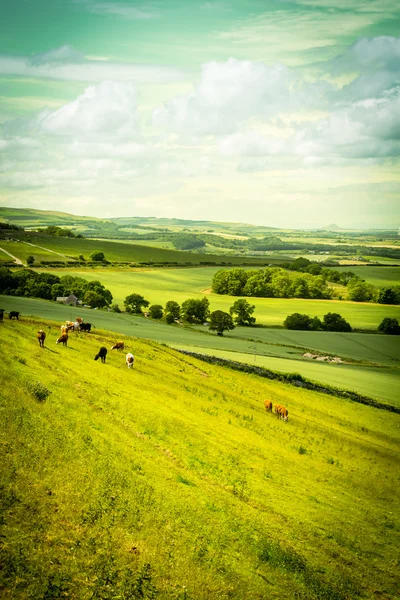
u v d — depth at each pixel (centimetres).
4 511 1734
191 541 2048
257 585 1914
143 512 2109
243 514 2531
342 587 2128
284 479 3394
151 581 1686
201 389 5531
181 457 3073
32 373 3594
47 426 2584
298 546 2403
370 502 3500
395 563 2534
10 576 1455
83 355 5162
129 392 4231
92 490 2112
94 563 1659
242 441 3969
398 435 5866
